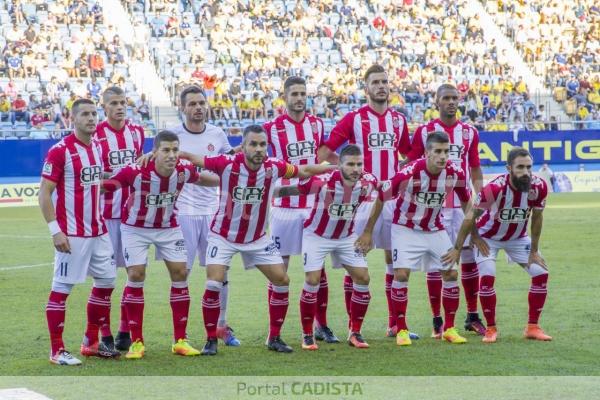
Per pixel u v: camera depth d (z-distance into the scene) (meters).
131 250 26.28
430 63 107.38
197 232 29.52
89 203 25.59
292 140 30.25
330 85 98.69
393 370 24.17
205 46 103.00
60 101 88.69
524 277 40.84
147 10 104.19
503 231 28.38
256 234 26.78
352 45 106.62
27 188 73.88
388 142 30.67
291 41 105.38
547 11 117.31
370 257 48.62
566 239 54.25
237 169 25.97
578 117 103.44
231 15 106.25
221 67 100.00
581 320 30.98
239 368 24.61
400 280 27.94
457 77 106.06
